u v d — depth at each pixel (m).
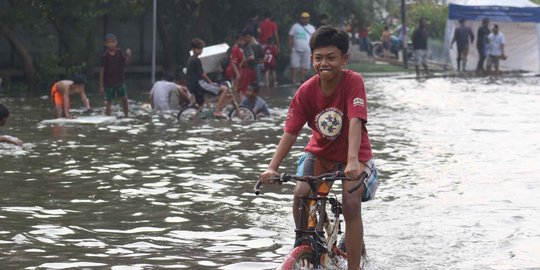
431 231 17.56
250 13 65.88
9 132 32.38
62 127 34.38
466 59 81.06
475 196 21.22
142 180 22.97
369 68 81.38
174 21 64.50
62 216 18.69
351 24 88.56
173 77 43.88
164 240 16.73
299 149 29.20
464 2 83.19
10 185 22.03
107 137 31.52
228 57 47.44
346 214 13.39
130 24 61.97
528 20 78.75
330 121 13.66
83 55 55.16
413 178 23.72
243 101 39.25
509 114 41.53
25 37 55.25
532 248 16.23
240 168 25.11
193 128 34.88
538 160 27.09
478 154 28.31
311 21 71.50
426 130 34.84
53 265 14.77
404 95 52.97
